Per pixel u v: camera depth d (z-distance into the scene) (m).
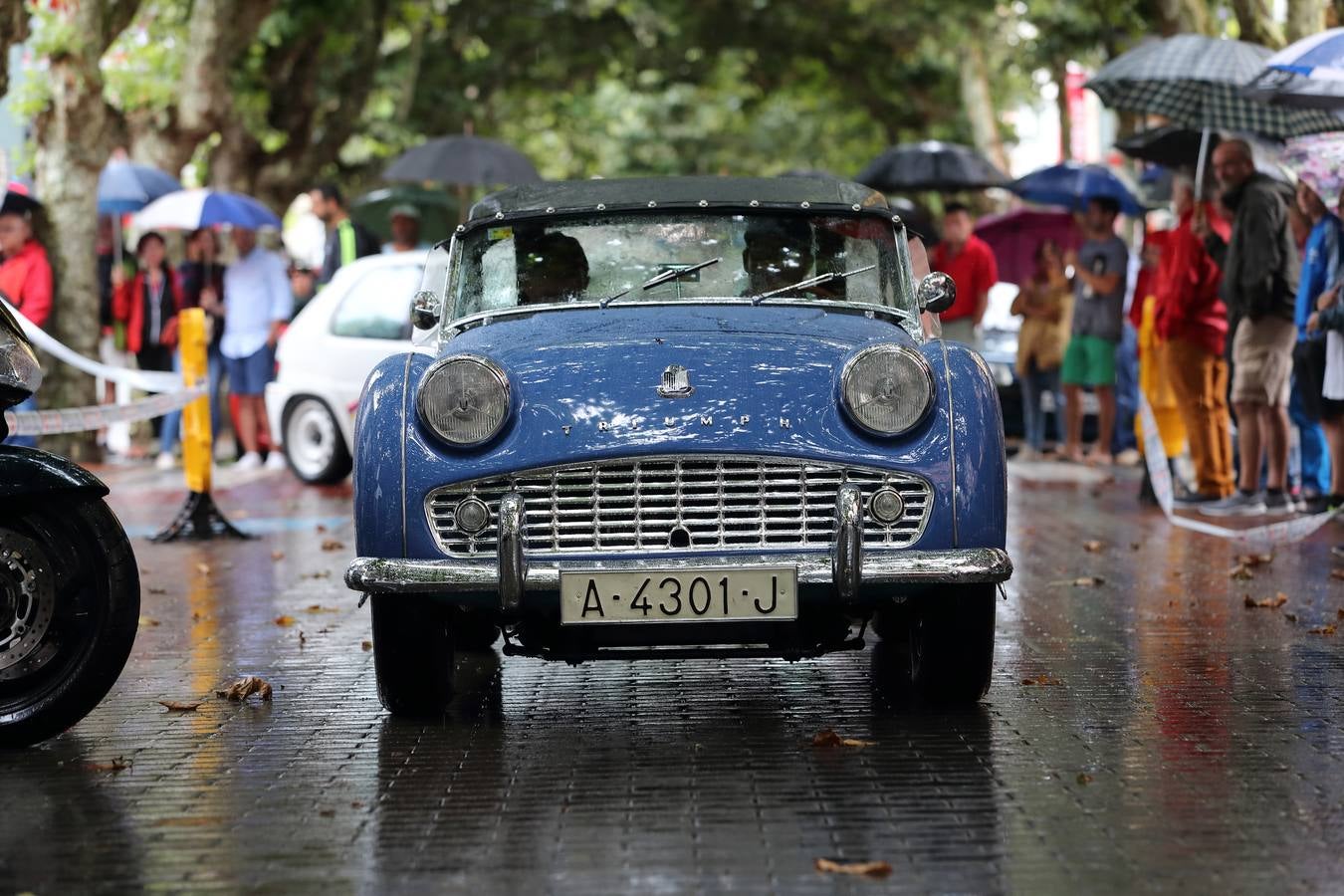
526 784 5.25
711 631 5.81
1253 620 8.06
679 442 5.66
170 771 5.48
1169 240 13.04
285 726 6.10
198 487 11.84
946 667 6.09
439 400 5.78
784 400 5.77
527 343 6.08
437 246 7.21
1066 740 5.71
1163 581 9.36
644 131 44.03
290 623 8.30
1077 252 17.59
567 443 5.69
